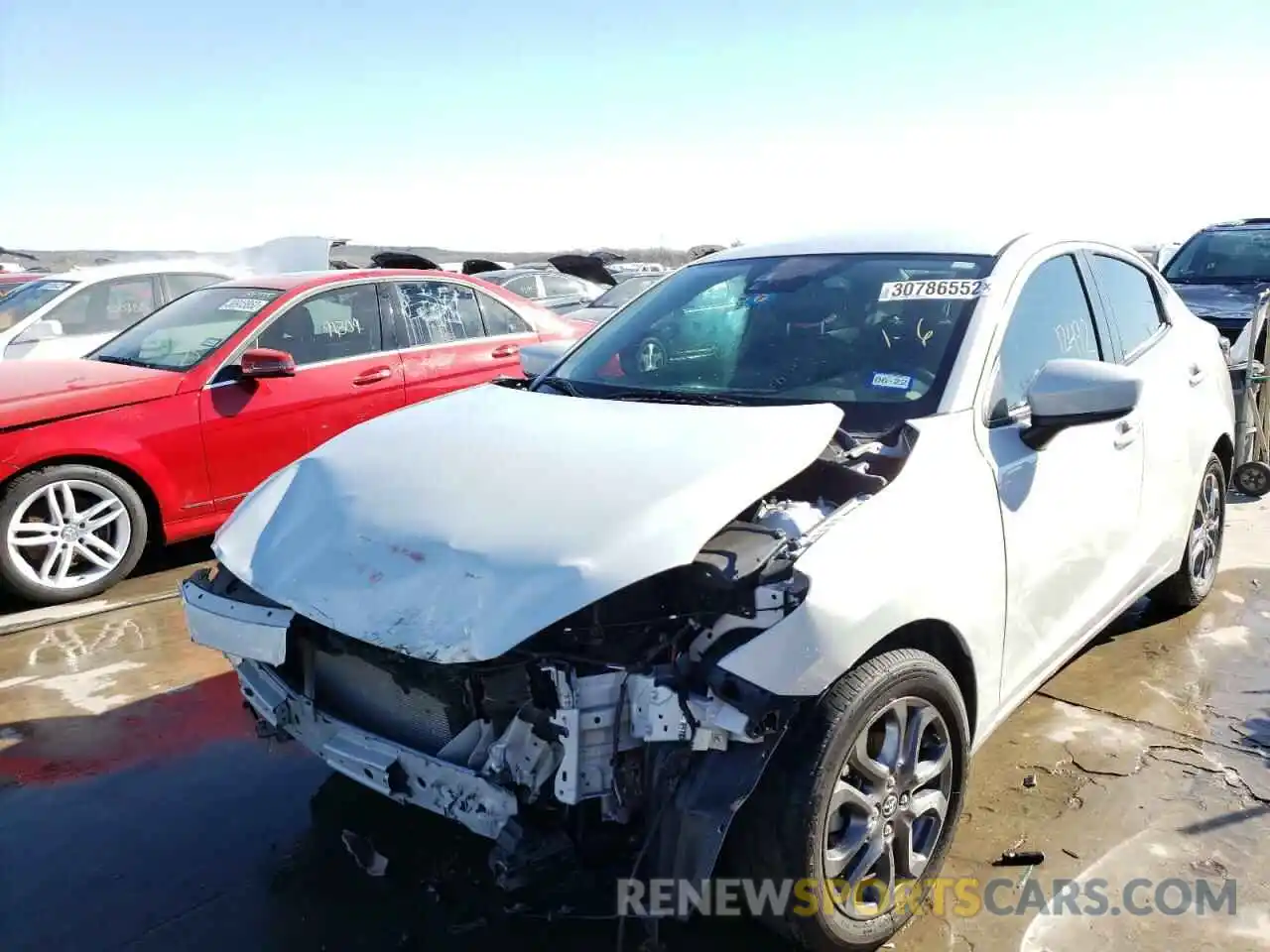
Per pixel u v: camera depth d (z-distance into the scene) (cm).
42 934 261
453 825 306
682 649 219
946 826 267
